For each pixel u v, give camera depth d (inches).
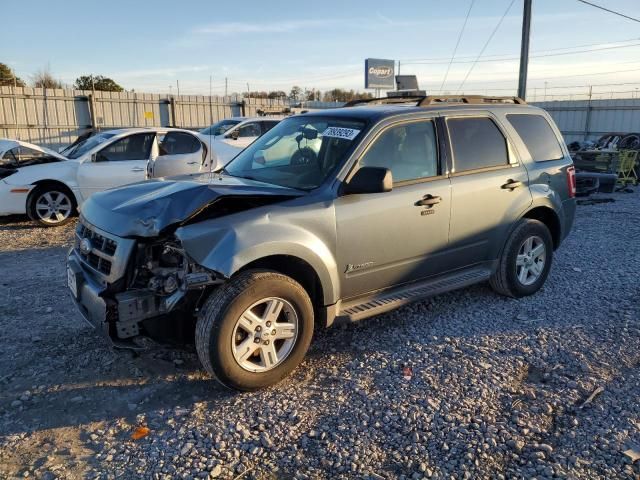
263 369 145.7
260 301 141.7
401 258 175.0
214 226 139.1
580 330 185.6
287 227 147.5
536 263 219.5
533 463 117.1
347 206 159.5
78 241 163.6
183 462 117.7
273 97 1493.6
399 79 682.8
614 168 569.3
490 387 147.8
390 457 119.4
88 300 144.8
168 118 1076.5
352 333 183.2
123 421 133.6
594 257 282.5
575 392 145.6
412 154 179.0
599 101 1204.5
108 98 1002.1
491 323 191.6
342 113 184.7
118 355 166.7
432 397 142.7
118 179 387.9
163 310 141.7
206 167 398.6
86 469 116.2
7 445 124.3
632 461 116.9
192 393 146.5
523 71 749.3
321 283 155.7
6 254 295.1
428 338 178.7
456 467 116.0
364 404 139.8
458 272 197.5
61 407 139.7
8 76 1590.8
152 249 143.6
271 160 184.7
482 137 200.5
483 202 194.9
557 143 230.7
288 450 121.8
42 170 370.3
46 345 173.8
